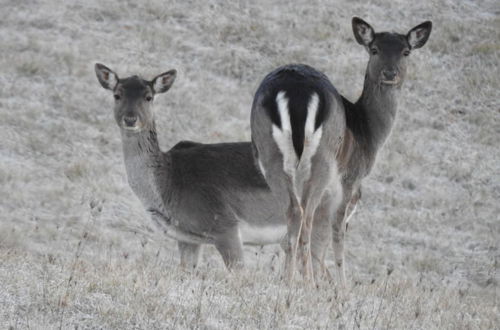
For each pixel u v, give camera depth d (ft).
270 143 65.77
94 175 137.08
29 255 68.59
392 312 58.70
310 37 204.44
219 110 170.60
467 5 230.27
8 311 47.60
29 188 128.36
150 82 79.51
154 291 55.01
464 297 81.25
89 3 204.13
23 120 151.12
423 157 162.81
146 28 197.36
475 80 195.21
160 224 80.94
